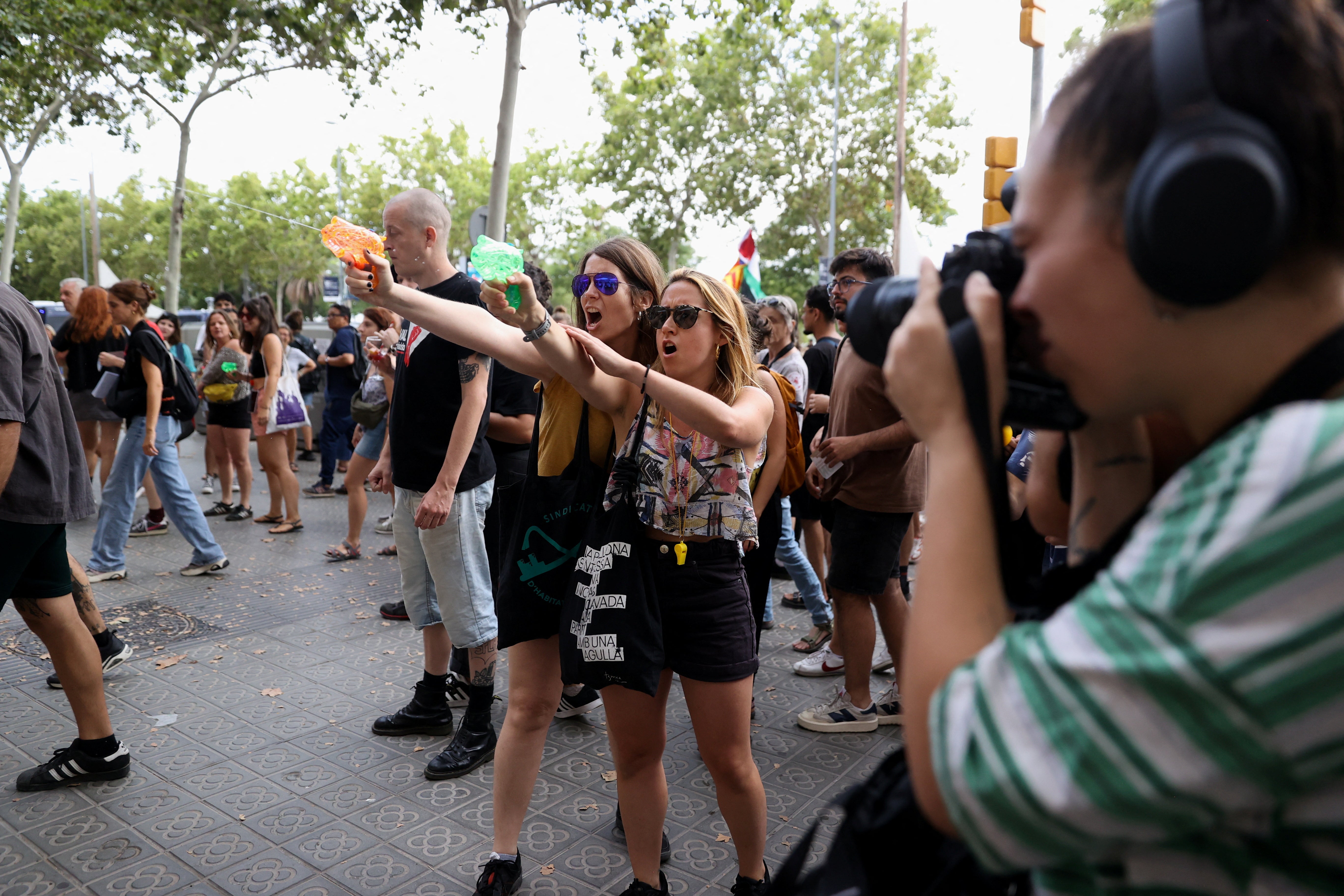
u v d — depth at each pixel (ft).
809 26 95.45
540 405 7.78
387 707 12.43
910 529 13.99
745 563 8.85
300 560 20.83
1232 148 1.69
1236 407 1.96
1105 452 2.60
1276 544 1.60
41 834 9.15
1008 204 2.74
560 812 9.63
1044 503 3.18
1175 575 1.69
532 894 8.19
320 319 54.65
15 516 9.04
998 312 2.18
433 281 10.70
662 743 7.42
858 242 108.47
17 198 76.89
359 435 21.45
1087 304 1.99
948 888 2.66
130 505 18.88
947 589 2.12
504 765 8.05
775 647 15.31
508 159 36.50
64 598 9.85
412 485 11.03
